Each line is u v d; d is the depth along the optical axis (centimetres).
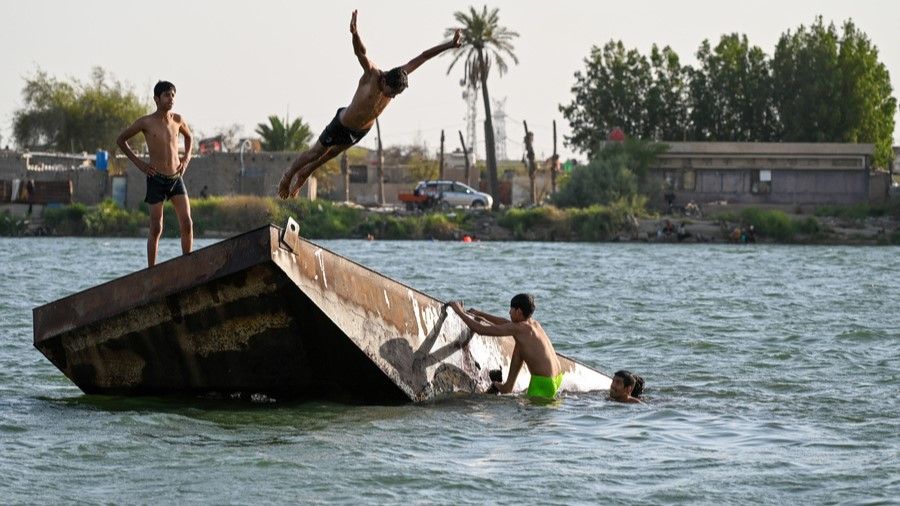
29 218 17825
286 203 17512
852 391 4072
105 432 3186
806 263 12044
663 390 4062
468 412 3534
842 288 8812
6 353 4734
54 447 3009
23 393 3844
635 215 17950
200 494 2617
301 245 3278
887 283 9362
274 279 3244
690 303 7419
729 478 2806
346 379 3544
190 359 3547
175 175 3525
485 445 3119
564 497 2636
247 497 2602
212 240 16225
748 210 17412
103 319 3538
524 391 3897
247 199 17350
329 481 2728
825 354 5034
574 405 3703
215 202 17288
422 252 13538
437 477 2777
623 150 19838
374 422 3359
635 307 7106
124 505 2530
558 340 5488
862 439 3253
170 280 3394
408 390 3578
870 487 2730
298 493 2638
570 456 3011
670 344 5338
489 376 3878
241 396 3650
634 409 3662
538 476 2805
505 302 7519
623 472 2855
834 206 19000
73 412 3481
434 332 3691
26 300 7088
